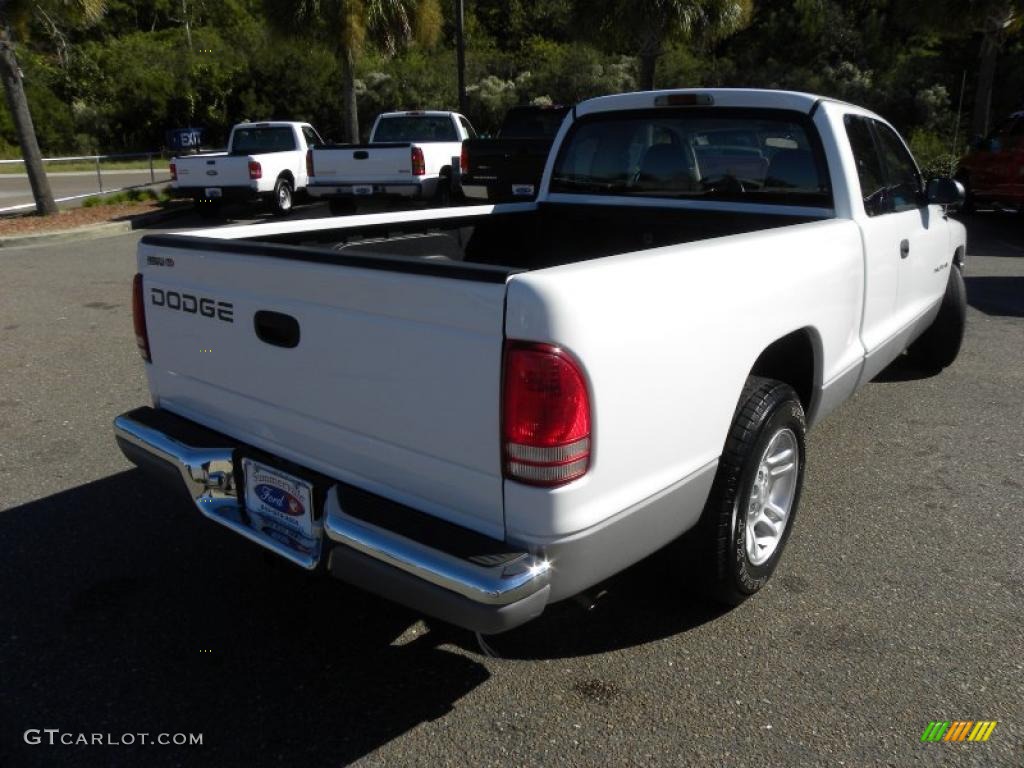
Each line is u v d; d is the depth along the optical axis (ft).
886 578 11.19
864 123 13.74
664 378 7.87
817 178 12.52
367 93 115.96
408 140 50.29
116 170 98.48
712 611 10.43
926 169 61.52
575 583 7.55
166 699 8.96
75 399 18.10
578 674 9.34
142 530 12.56
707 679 9.22
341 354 8.09
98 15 50.98
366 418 8.05
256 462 9.31
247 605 10.71
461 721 8.62
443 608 7.24
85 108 125.39
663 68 106.73
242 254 8.77
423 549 7.32
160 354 10.38
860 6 121.08
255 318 8.86
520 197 38.22
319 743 8.32
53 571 11.41
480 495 7.41
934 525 12.62
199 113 125.90
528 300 6.77
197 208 51.72
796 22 115.75
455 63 118.73
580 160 15.17
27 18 49.34
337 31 58.75
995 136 48.26
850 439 15.97
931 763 7.98
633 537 7.96
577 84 108.37
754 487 9.86
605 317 7.15
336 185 45.65
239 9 176.55
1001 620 10.22
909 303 15.21
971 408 17.61
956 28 65.98
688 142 13.78
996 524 12.64
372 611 10.62
